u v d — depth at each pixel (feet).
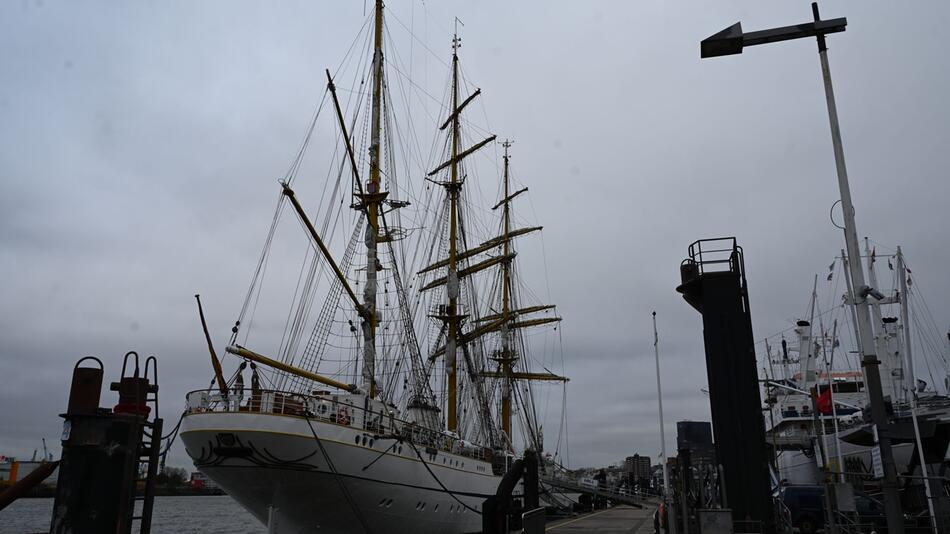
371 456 87.40
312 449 80.07
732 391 52.01
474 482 122.62
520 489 150.20
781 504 67.00
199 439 79.46
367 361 114.42
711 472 69.15
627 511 218.59
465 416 184.34
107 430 38.17
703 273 55.31
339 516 88.94
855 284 50.75
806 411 154.10
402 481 94.84
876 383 47.93
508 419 223.10
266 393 80.64
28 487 38.73
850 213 52.54
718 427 51.78
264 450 78.07
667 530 74.18
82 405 38.04
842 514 69.36
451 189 193.26
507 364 227.20
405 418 128.16
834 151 54.44
